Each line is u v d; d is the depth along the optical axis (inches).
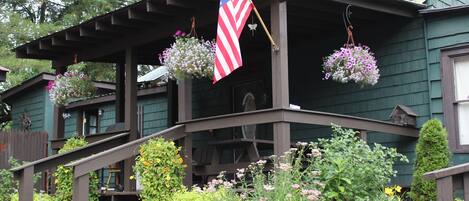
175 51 263.7
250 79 378.0
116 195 320.2
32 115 647.8
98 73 858.8
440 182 167.5
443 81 284.2
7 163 490.0
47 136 528.1
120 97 405.4
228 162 371.2
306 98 347.6
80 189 238.8
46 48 369.7
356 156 194.7
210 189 213.5
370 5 275.4
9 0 932.6
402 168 297.7
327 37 337.7
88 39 350.6
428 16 291.4
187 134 285.7
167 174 255.3
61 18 932.6
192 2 282.5
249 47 364.2
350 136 223.5
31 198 273.0
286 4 259.9
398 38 304.7
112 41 353.4
